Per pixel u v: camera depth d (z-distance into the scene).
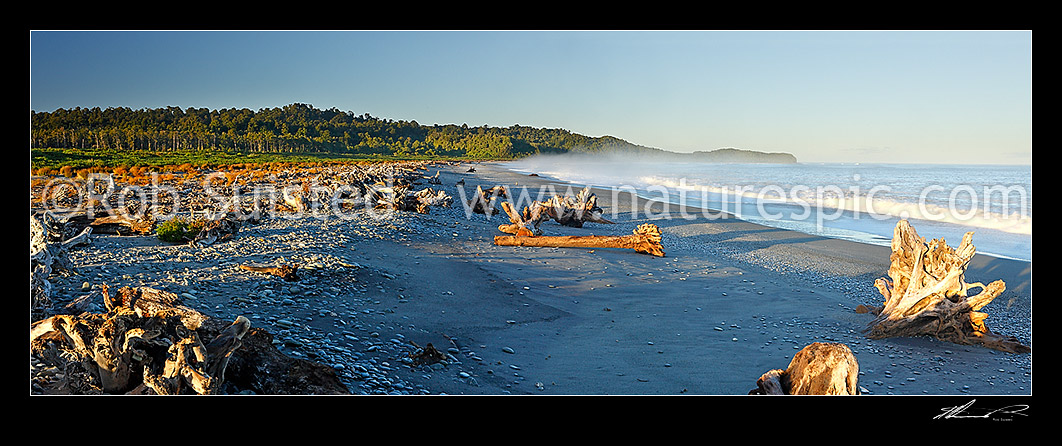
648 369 6.96
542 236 15.94
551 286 10.98
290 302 8.05
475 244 15.10
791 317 9.62
